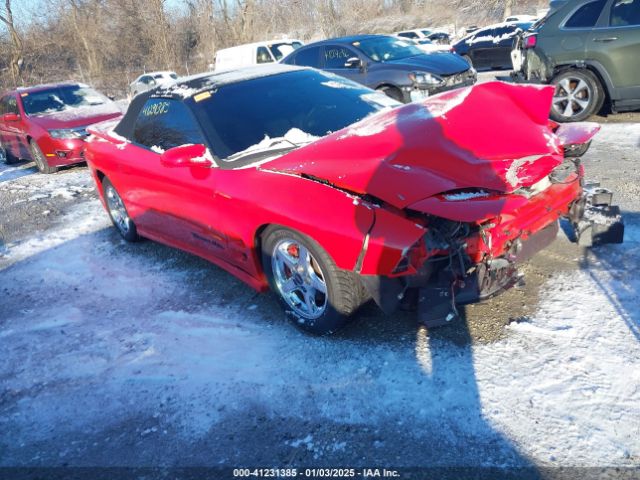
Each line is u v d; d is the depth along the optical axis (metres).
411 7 41.81
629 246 3.60
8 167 11.34
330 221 2.70
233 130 3.69
